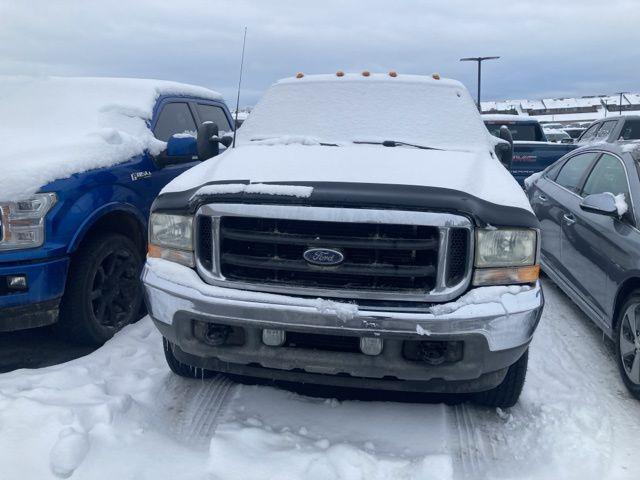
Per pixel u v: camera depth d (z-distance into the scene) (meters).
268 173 2.93
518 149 9.47
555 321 4.69
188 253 2.88
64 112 4.89
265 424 3.01
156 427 2.96
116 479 2.50
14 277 3.47
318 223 2.64
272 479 2.52
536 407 3.25
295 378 2.80
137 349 3.92
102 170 4.07
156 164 4.71
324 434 2.93
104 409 2.93
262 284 2.71
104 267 4.12
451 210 2.57
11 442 2.67
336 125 4.12
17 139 4.27
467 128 4.08
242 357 2.73
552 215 5.16
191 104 5.86
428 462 2.64
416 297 2.59
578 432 2.99
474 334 2.53
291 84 4.57
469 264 2.60
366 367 2.61
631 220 3.71
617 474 2.68
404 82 4.43
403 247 2.56
